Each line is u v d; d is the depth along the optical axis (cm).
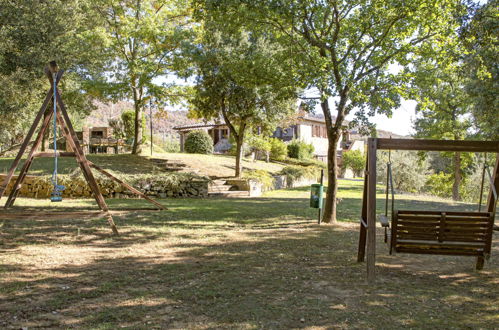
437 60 1140
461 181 3797
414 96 1169
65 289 538
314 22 1219
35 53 1606
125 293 527
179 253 771
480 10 1000
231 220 1205
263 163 3284
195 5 1206
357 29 1199
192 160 2608
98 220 1124
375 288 575
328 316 458
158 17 2089
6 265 650
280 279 607
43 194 1576
